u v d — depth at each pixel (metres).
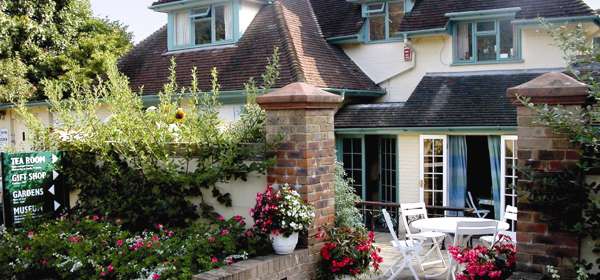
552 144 5.00
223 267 5.81
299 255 6.43
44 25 23.16
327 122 6.85
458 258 5.86
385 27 16.06
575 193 4.85
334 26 16.88
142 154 7.52
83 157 8.09
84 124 8.51
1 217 8.42
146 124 7.67
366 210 12.88
